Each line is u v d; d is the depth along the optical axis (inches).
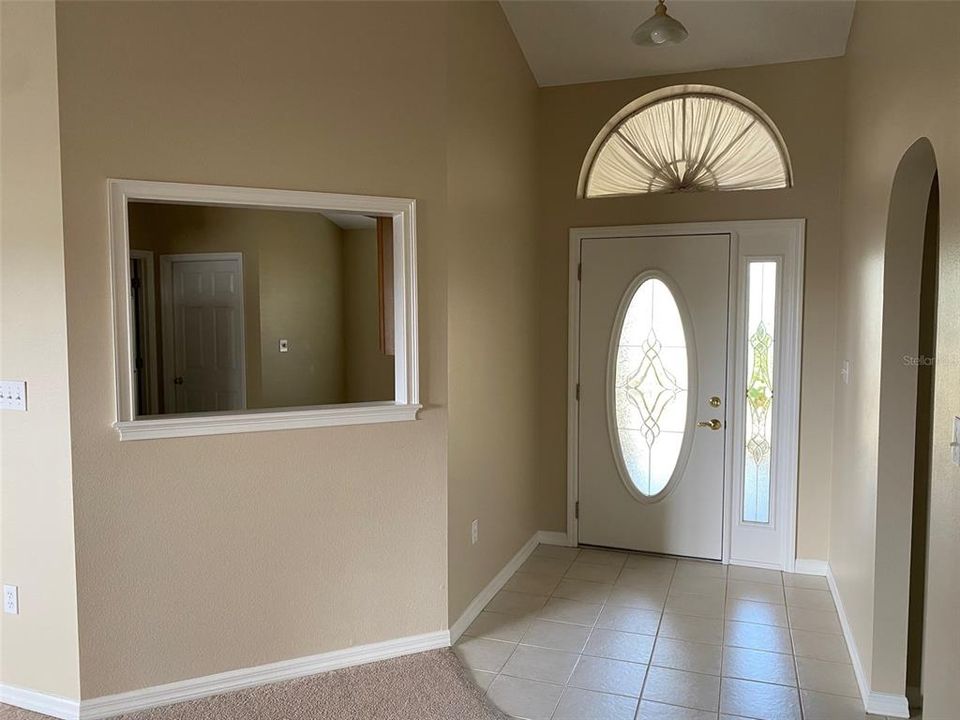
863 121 129.6
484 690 117.7
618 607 149.4
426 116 125.8
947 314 73.5
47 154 102.8
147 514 109.7
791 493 167.2
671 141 175.6
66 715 109.0
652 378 177.6
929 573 78.8
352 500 123.3
